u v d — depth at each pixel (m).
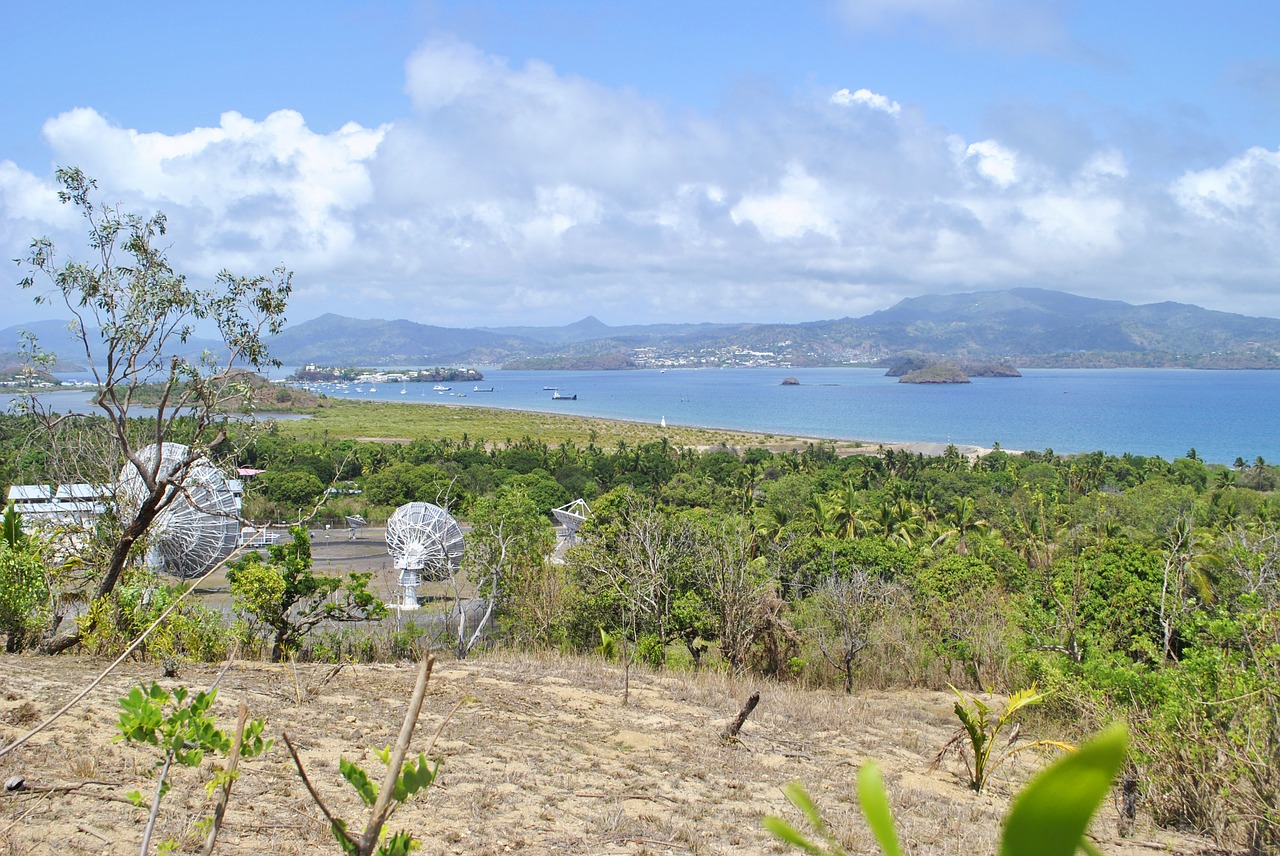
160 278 15.45
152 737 3.49
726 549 22.72
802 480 68.25
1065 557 27.59
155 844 5.98
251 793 7.65
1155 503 50.84
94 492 17.55
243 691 12.33
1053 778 0.80
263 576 17.67
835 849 1.20
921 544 50.00
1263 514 38.41
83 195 14.89
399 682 14.33
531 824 8.11
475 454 90.50
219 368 16.48
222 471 17.45
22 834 5.90
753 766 11.70
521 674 16.38
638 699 15.31
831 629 23.03
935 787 11.93
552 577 26.00
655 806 9.26
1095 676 12.15
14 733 8.52
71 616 18.22
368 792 2.94
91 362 15.34
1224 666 10.25
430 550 32.84
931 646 23.14
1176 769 10.91
